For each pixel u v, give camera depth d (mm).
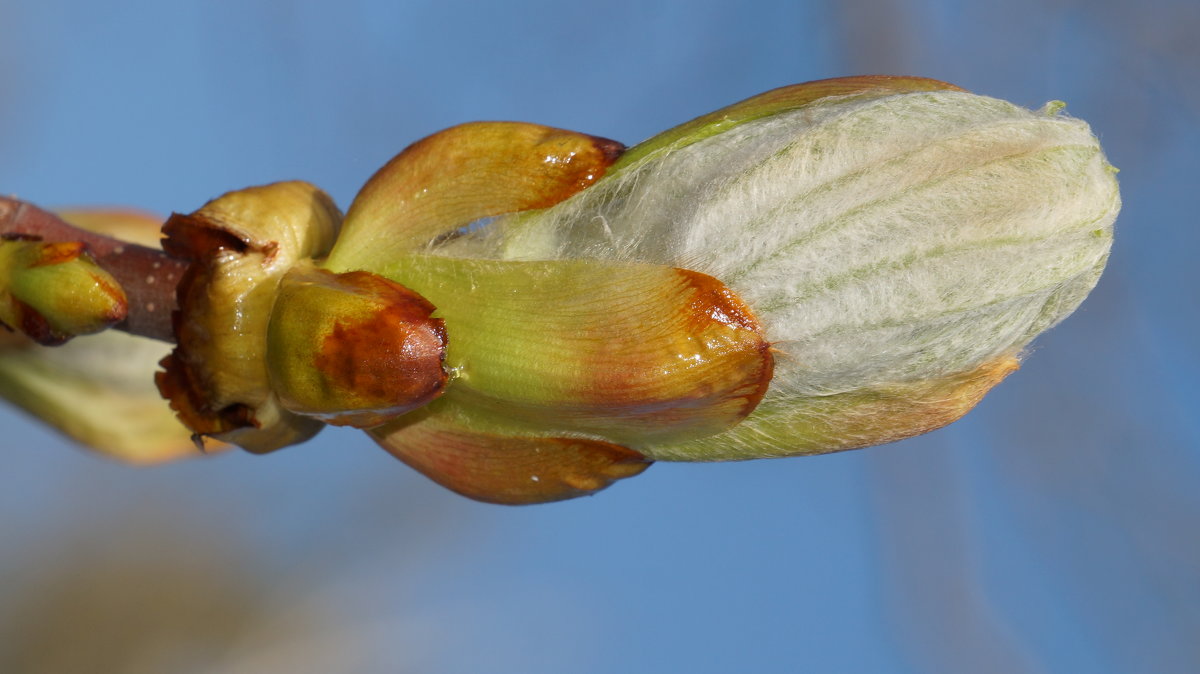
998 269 246
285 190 259
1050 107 249
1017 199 246
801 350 248
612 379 248
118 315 255
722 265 248
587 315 249
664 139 253
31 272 255
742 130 251
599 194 253
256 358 256
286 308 252
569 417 252
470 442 256
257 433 258
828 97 251
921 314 247
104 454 287
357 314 250
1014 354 251
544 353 250
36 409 286
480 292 252
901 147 247
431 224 255
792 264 247
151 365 286
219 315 255
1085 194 246
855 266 247
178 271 261
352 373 250
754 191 248
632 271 249
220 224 255
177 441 288
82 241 260
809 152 248
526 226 254
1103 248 247
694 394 248
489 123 257
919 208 246
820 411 251
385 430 258
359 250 256
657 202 251
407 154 257
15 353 283
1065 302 249
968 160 246
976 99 249
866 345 248
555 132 255
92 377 285
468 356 251
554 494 257
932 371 250
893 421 252
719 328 247
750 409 250
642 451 254
